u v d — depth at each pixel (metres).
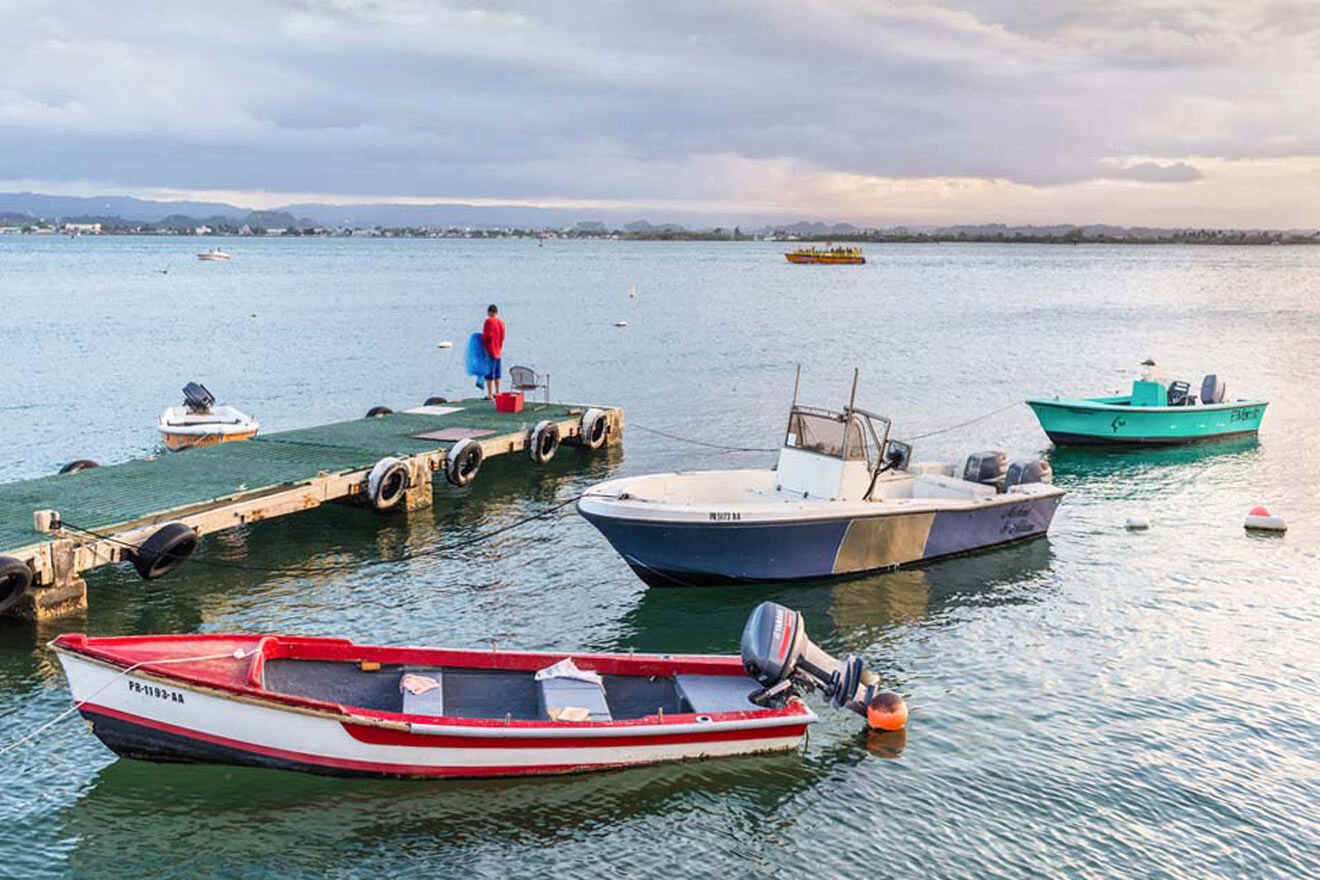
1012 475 23.92
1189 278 145.88
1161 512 25.95
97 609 18.12
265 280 115.88
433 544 22.52
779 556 20.05
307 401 39.38
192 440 28.41
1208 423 34.09
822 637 18.09
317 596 19.28
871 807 12.79
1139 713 15.20
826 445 21.00
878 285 123.00
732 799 12.94
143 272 128.12
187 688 12.47
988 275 152.88
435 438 27.45
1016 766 13.71
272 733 12.63
